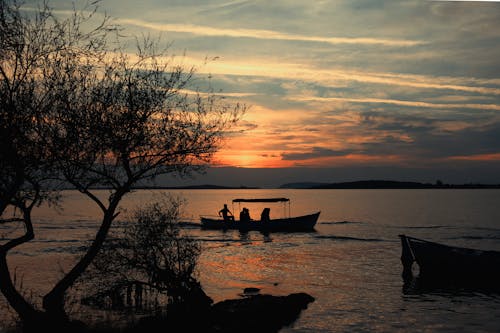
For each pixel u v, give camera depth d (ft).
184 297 55.83
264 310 55.88
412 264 96.32
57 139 39.70
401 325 54.60
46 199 43.01
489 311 61.31
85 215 269.03
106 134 42.19
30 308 46.09
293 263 101.19
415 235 162.20
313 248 128.36
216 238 153.58
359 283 79.25
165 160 45.44
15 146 38.58
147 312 55.88
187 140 45.70
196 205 456.04
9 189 40.11
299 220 172.55
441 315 59.06
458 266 82.94
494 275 79.41
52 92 39.63
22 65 38.75
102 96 41.70
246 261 103.86
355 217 266.16
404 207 398.62
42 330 45.55
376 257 110.42
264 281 80.74
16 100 38.68
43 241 131.95
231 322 52.01
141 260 56.70
